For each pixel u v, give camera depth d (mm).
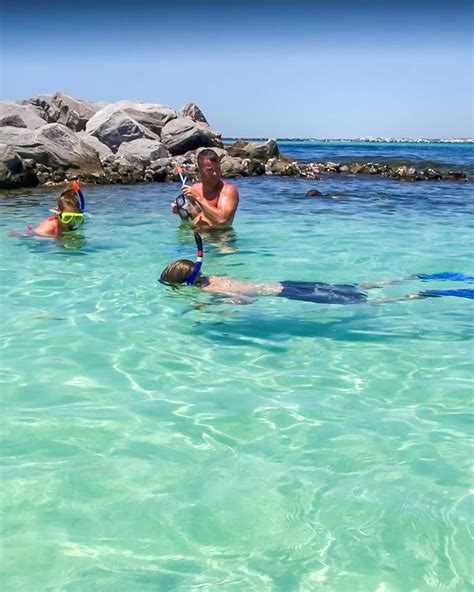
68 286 2820
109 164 9242
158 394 1743
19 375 1857
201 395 1740
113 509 1212
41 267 3164
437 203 6344
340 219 5039
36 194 6781
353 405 1682
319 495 1258
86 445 1460
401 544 1107
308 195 6906
